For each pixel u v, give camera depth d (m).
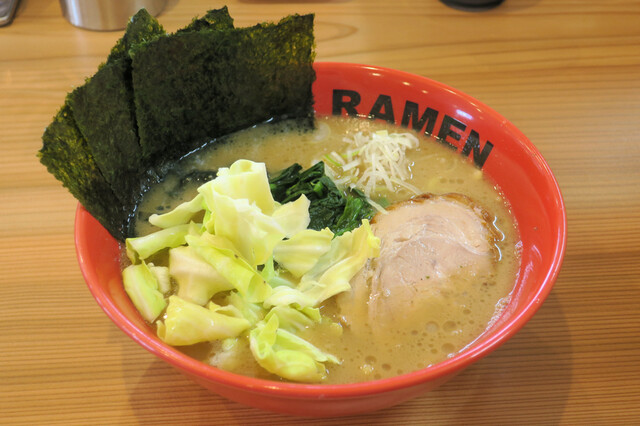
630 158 0.32
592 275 0.27
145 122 0.26
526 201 0.25
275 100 0.30
